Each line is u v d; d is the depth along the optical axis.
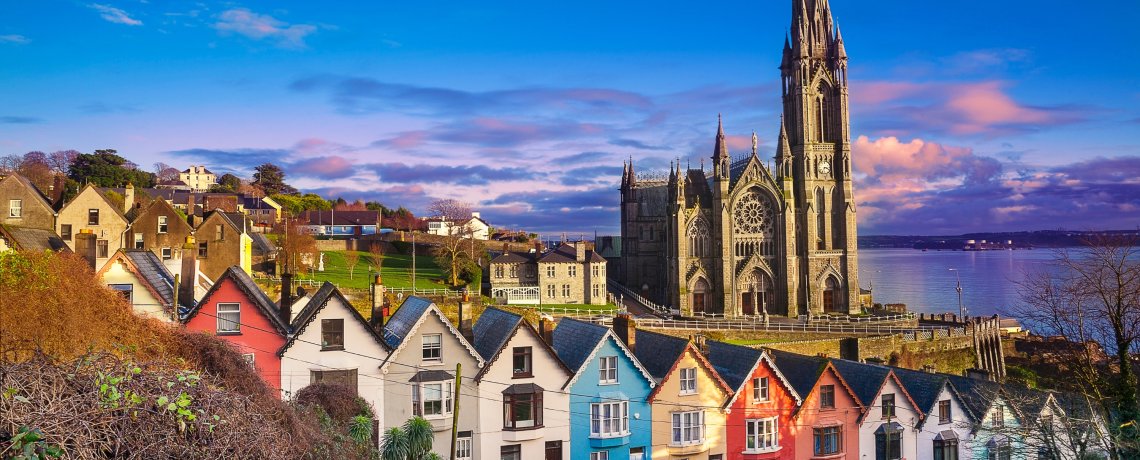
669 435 52.44
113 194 138.62
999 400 58.31
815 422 55.12
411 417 46.75
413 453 40.50
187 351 33.66
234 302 46.84
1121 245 47.12
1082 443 45.19
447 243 143.12
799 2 158.00
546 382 50.31
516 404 49.38
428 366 48.62
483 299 109.38
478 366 49.62
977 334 118.06
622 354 52.09
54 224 92.06
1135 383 46.12
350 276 125.50
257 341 46.75
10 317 29.95
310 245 127.38
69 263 37.91
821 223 154.38
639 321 113.56
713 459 53.31
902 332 117.50
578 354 53.09
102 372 20.14
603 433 50.94
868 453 55.94
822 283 151.25
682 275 145.75
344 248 159.75
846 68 156.88
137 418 19.91
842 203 153.38
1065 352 55.38
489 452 48.81
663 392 52.41
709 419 53.31
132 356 25.72
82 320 32.09
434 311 48.78
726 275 146.50
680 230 146.25
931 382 58.81
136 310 45.53
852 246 152.38
